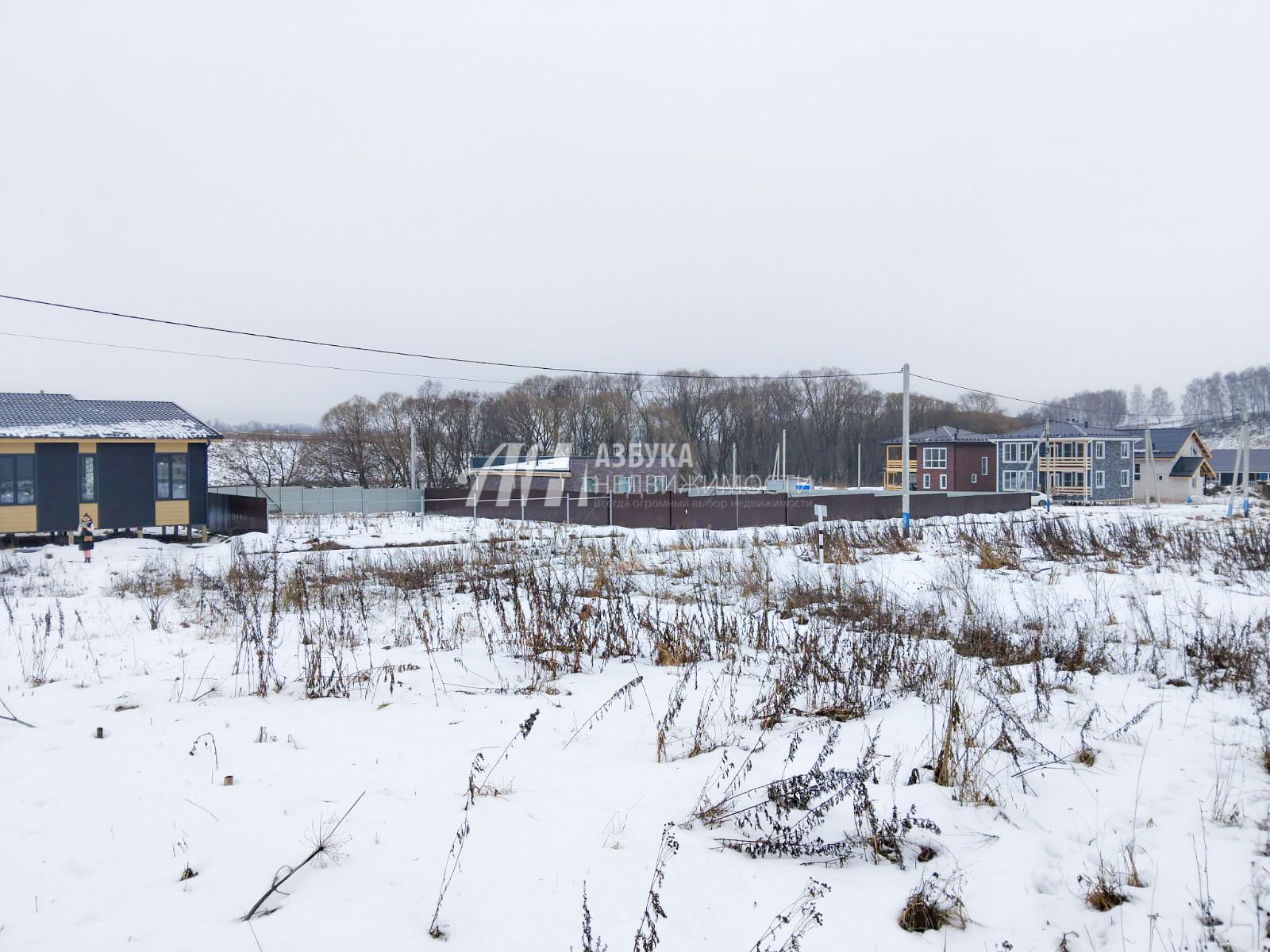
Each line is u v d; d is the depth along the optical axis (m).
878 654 7.83
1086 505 55.19
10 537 25.09
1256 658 7.62
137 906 3.20
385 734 5.66
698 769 4.95
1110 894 3.54
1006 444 60.38
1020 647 8.63
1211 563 15.92
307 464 68.44
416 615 10.09
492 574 14.03
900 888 3.63
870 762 5.02
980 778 4.85
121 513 26.58
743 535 24.41
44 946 2.89
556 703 6.57
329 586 14.60
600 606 10.27
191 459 27.78
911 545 20.41
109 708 6.37
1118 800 4.60
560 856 3.71
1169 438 67.06
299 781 4.67
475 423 72.75
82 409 27.78
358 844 3.80
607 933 3.06
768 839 3.93
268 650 8.23
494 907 3.23
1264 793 4.63
